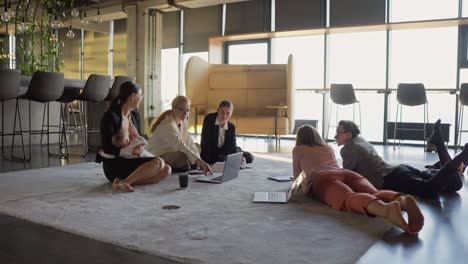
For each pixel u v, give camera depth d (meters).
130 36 9.70
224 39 9.46
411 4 7.96
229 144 4.56
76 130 7.64
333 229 2.40
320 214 2.71
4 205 2.87
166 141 4.07
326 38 8.85
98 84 5.88
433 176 3.24
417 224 2.32
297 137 3.33
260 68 7.88
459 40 7.58
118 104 3.60
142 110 9.52
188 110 4.20
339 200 2.77
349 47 8.67
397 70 8.23
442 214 2.84
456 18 6.98
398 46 8.18
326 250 2.06
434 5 7.77
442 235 2.37
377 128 8.41
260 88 7.79
